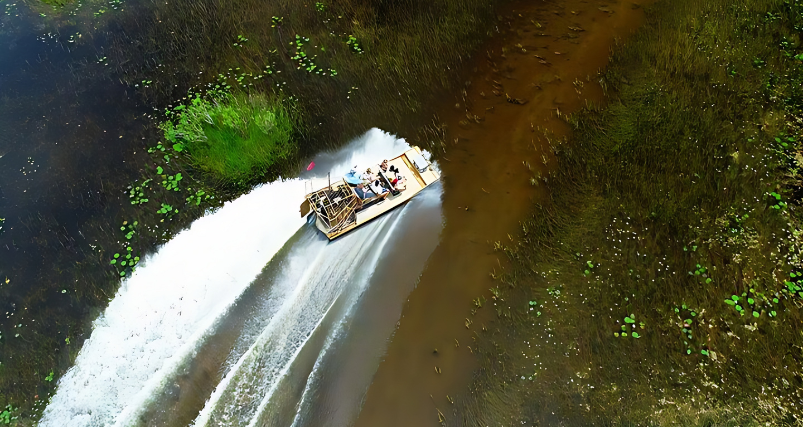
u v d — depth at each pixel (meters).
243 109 15.82
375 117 16.80
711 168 14.91
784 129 15.56
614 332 12.54
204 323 13.01
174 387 12.20
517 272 13.70
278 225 14.48
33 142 15.70
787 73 16.83
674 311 12.72
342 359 12.63
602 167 15.32
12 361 12.27
